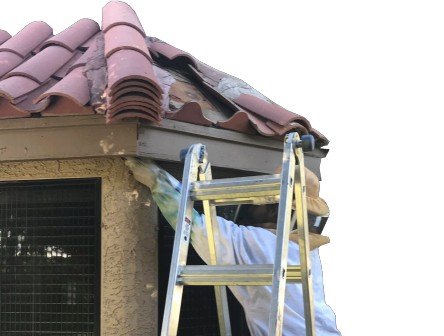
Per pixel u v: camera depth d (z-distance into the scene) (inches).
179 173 165.5
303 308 148.3
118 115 141.0
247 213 163.0
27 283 159.3
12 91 148.6
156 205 156.7
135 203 153.6
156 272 155.6
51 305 157.2
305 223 135.0
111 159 154.8
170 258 160.7
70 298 156.0
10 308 159.9
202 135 157.8
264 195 130.1
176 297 126.6
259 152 173.5
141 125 144.6
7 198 161.8
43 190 159.8
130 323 150.7
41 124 149.3
